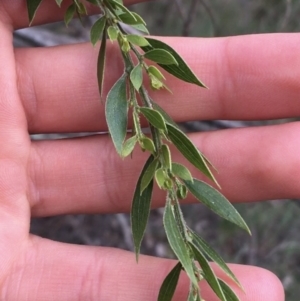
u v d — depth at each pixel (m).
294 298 0.27
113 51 0.13
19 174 0.14
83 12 0.12
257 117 0.14
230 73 0.13
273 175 0.13
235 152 0.14
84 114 0.14
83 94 0.14
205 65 0.14
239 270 0.13
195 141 0.14
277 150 0.13
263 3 0.25
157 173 0.10
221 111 0.14
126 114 0.11
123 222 0.25
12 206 0.14
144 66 0.11
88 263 0.14
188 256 0.10
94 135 0.14
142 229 0.11
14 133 0.14
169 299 0.11
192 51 0.14
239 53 0.13
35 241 0.14
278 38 0.13
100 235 0.25
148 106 0.11
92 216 0.26
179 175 0.11
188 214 0.27
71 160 0.14
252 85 0.13
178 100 0.14
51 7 0.13
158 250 0.26
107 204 0.14
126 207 0.14
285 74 0.13
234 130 0.14
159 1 0.25
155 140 0.11
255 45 0.13
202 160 0.10
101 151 0.14
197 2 0.22
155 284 0.13
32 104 0.14
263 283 0.13
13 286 0.14
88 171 0.14
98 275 0.13
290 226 0.27
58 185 0.14
